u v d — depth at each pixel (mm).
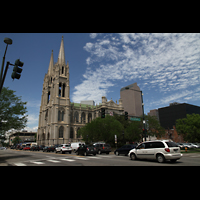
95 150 26391
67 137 87250
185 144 54656
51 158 22203
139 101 145375
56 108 87625
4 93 29219
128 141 61281
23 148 72250
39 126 106125
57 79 93562
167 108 142250
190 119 52938
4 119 28516
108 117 56844
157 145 15945
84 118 104250
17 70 13312
